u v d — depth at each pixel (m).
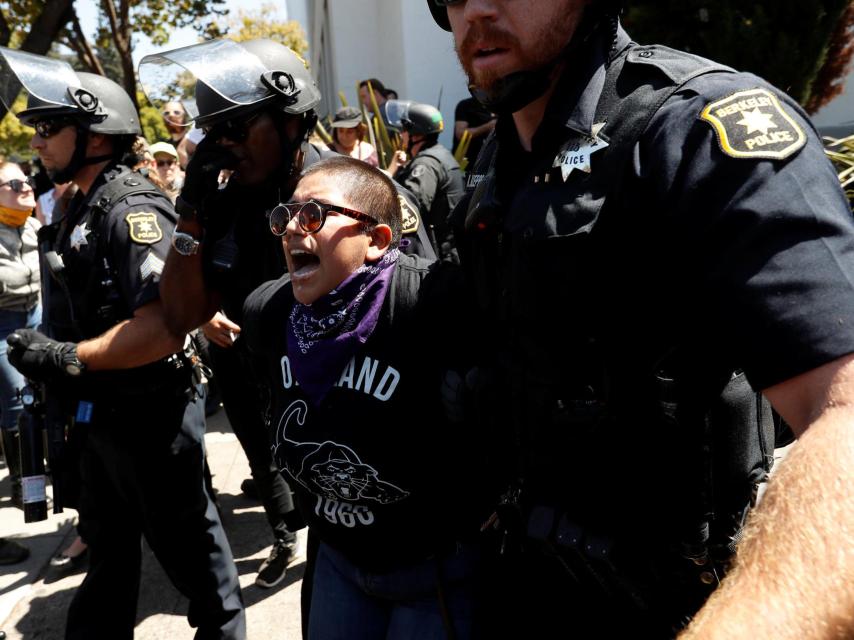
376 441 1.40
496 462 1.25
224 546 2.34
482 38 1.02
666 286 0.92
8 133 14.79
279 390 1.53
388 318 1.40
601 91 0.98
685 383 0.95
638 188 0.90
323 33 14.80
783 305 0.74
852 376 0.69
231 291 2.07
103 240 2.07
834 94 4.69
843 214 0.78
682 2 4.15
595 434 1.01
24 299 3.98
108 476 2.24
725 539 1.02
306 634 1.75
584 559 1.07
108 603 2.29
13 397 3.80
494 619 1.31
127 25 11.02
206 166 1.89
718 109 0.85
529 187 1.02
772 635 0.55
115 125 2.21
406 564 1.47
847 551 0.56
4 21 8.77
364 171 1.47
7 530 3.60
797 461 0.65
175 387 2.18
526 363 1.06
